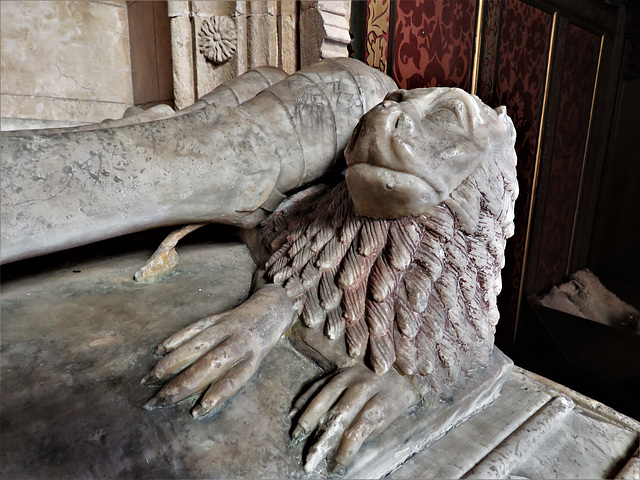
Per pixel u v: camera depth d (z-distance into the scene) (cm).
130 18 237
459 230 83
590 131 322
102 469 58
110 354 76
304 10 184
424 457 81
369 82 110
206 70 208
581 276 337
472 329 86
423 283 79
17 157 68
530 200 287
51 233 71
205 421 67
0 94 202
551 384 116
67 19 217
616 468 88
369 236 80
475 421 94
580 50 295
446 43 219
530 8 250
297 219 100
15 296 93
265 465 64
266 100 101
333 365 78
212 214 94
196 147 87
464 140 77
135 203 79
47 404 65
